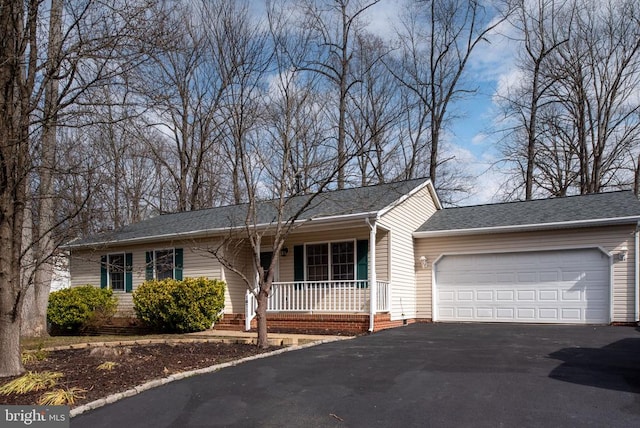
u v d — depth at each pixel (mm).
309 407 5691
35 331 13734
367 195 16172
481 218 16375
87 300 16391
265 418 5367
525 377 6762
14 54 7238
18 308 7301
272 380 6930
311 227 14211
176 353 9156
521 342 9977
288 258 16062
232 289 15898
